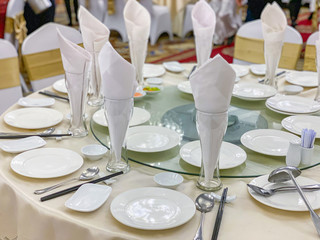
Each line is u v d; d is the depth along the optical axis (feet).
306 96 6.17
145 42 5.97
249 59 8.98
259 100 6.04
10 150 4.18
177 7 20.47
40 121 5.04
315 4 19.36
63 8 27.71
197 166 3.95
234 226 3.18
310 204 3.42
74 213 3.28
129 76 3.52
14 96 7.45
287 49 8.48
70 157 4.12
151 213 3.24
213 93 3.22
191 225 3.19
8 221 3.80
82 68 4.31
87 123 5.10
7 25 12.07
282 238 3.06
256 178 3.81
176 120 5.22
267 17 6.18
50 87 6.40
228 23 19.57
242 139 4.55
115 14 19.38
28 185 3.69
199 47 6.31
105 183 3.73
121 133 3.80
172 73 7.29
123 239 3.02
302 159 4.09
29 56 7.54
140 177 3.87
